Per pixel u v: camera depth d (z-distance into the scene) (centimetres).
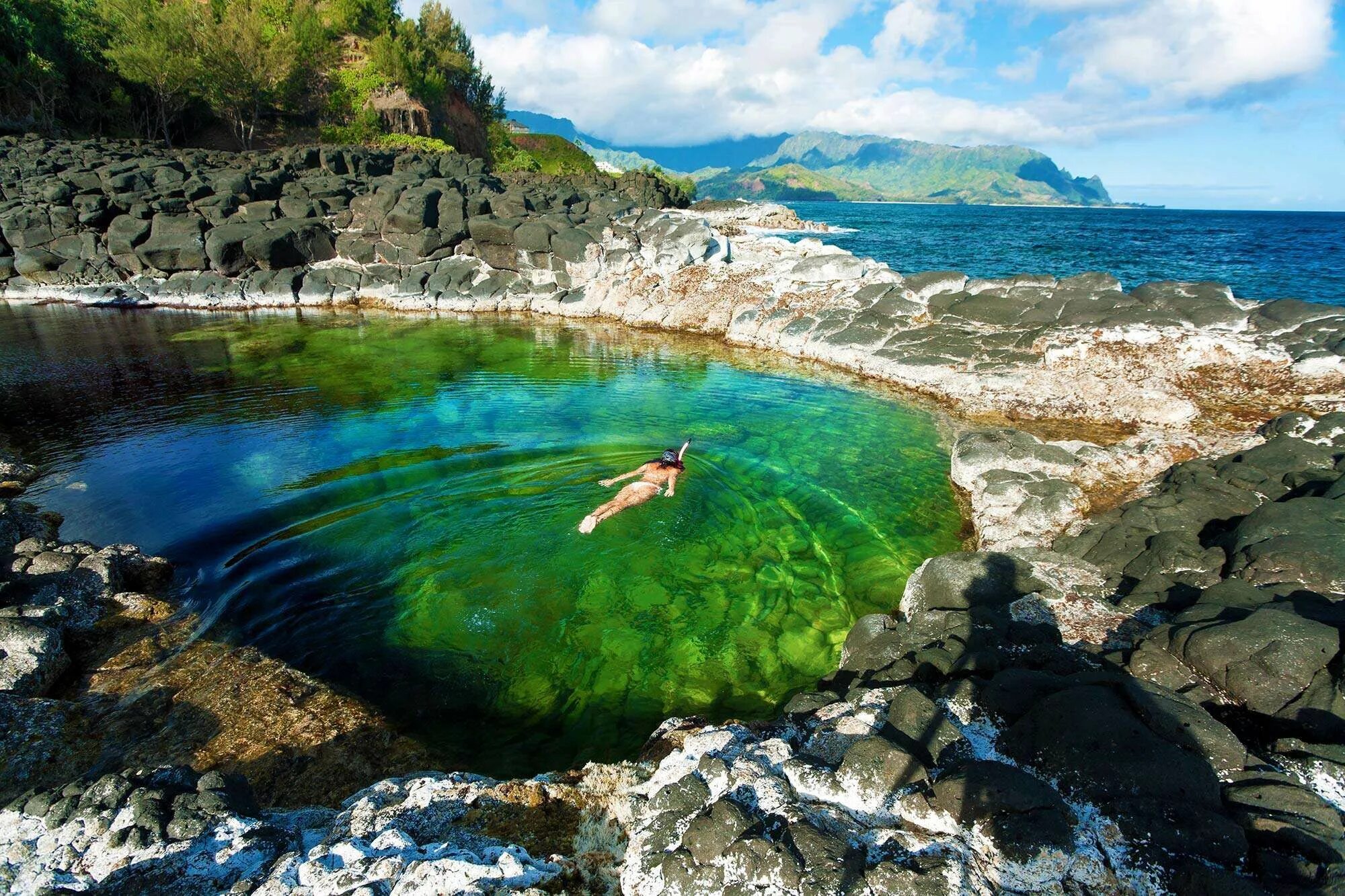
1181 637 488
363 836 380
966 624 585
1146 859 329
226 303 2341
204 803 395
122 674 604
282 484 970
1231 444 995
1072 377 1302
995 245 4953
